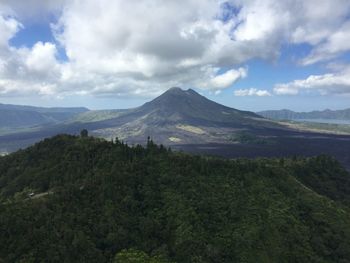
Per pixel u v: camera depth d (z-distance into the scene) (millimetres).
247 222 143250
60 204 136625
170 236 133250
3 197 159500
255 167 188500
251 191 165125
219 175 172625
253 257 129500
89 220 130875
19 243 113938
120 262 115812
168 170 167250
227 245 131875
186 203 146375
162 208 145375
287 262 132375
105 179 151750
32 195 152750
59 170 166500
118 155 172250
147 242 128875
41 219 124812
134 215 140125
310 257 135750
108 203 140125
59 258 112062
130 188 151625
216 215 144875
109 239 125188
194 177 165000
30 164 184000
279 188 175500
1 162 195500
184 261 124125
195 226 136000
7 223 119875
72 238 119938
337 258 140750
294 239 141125
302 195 173875
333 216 160875
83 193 144875
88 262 114875
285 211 155125
